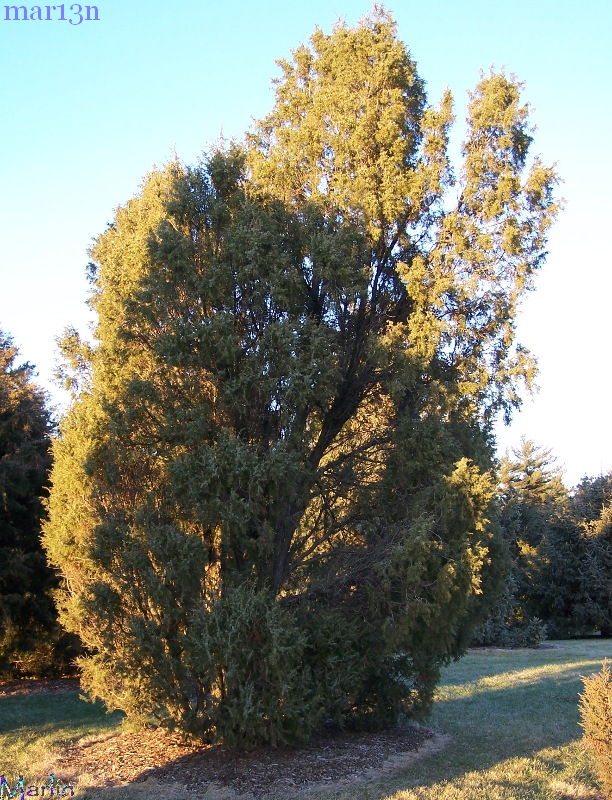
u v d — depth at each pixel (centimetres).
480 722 1227
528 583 3756
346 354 1102
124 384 993
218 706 894
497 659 2456
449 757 966
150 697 914
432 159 1098
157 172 1170
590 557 3600
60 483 1095
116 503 1005
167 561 911
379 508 1082
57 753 1038
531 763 921
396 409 1103
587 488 4025
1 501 1750
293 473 960
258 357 972
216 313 990
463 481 970
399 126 1106
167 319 977
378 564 962
